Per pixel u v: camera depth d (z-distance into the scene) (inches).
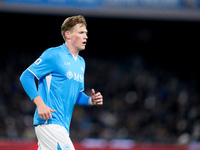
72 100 591.2
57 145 559.5
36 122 575.2
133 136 1909.4
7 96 2112.5
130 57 2721.5
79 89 610.5
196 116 2086.6
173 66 2755.9
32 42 2625.5
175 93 2335.1
